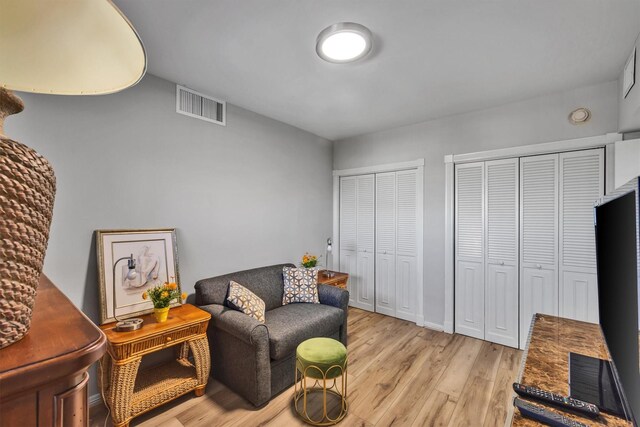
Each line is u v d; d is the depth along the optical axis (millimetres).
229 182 2934
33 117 1808
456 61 2143
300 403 2066
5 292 391
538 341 1428
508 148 2914
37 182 441
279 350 2105
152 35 1846
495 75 2352
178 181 2523
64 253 1921
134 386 1979
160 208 2404
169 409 1994
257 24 1741
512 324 2947
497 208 3039
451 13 1638
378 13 1642
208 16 1669
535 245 2834
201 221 2693
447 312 3307
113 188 2141
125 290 2115
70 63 655
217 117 2818
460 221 3273
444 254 3340
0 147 399
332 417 1920
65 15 636
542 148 2730
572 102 2600
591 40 1876
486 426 1850
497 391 2211
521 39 1872
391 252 3848
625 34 1810
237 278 2754
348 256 4281
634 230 677
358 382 2326
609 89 2439
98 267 2008
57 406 372
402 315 3734
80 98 1994
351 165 4199
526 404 909
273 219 3422
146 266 2248
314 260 3537
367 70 2279
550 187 2756
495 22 1712
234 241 2979
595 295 2535
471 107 3025
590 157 2564
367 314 3934
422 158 3506
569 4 1562
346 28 1731
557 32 1798
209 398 2113
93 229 2045
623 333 788
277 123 3469
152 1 1547
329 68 2252
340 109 3105
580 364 1198
